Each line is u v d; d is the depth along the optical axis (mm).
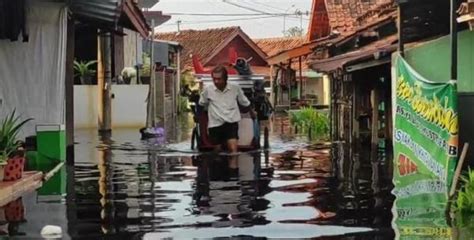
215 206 7871
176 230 6566
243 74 15602
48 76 11812
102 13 13141
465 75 10562
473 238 6164
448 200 8125
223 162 12570
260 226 6762
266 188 9305
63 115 11930
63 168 11555
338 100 18734
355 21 23844
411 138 11000
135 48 30156
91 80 22875
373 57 13781
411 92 10945
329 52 24078
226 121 14297
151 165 12070
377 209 7660
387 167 11656
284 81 35781
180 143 16766
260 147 15297
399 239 6168
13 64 11633
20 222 6934
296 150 15047
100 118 21531
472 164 10016
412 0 11789
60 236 6309
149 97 22922
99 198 8422
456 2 9891
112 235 6348
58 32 11820
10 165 8812
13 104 11617
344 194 8750
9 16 11125
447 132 9219
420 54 11742
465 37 10508
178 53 39125
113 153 14273
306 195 8695
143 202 8133
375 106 15633
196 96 15555
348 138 17672
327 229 6629
